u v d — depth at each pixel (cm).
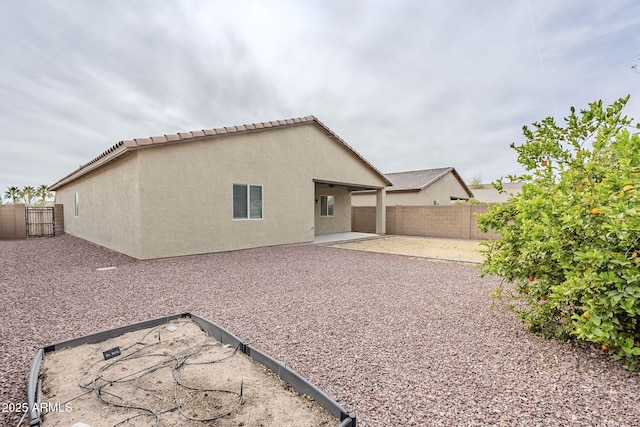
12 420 216
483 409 228
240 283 603
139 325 371
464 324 397
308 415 219
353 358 307
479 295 529
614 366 289
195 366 287
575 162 360
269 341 345
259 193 1075
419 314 434
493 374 277
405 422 214
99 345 329
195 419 215
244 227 1030
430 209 1650
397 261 879
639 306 260
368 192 2278
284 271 719
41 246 1148
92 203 1212
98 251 998
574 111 392
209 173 938
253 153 1051
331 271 726
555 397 243
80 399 237
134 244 845
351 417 200
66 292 532
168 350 319
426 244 1316
